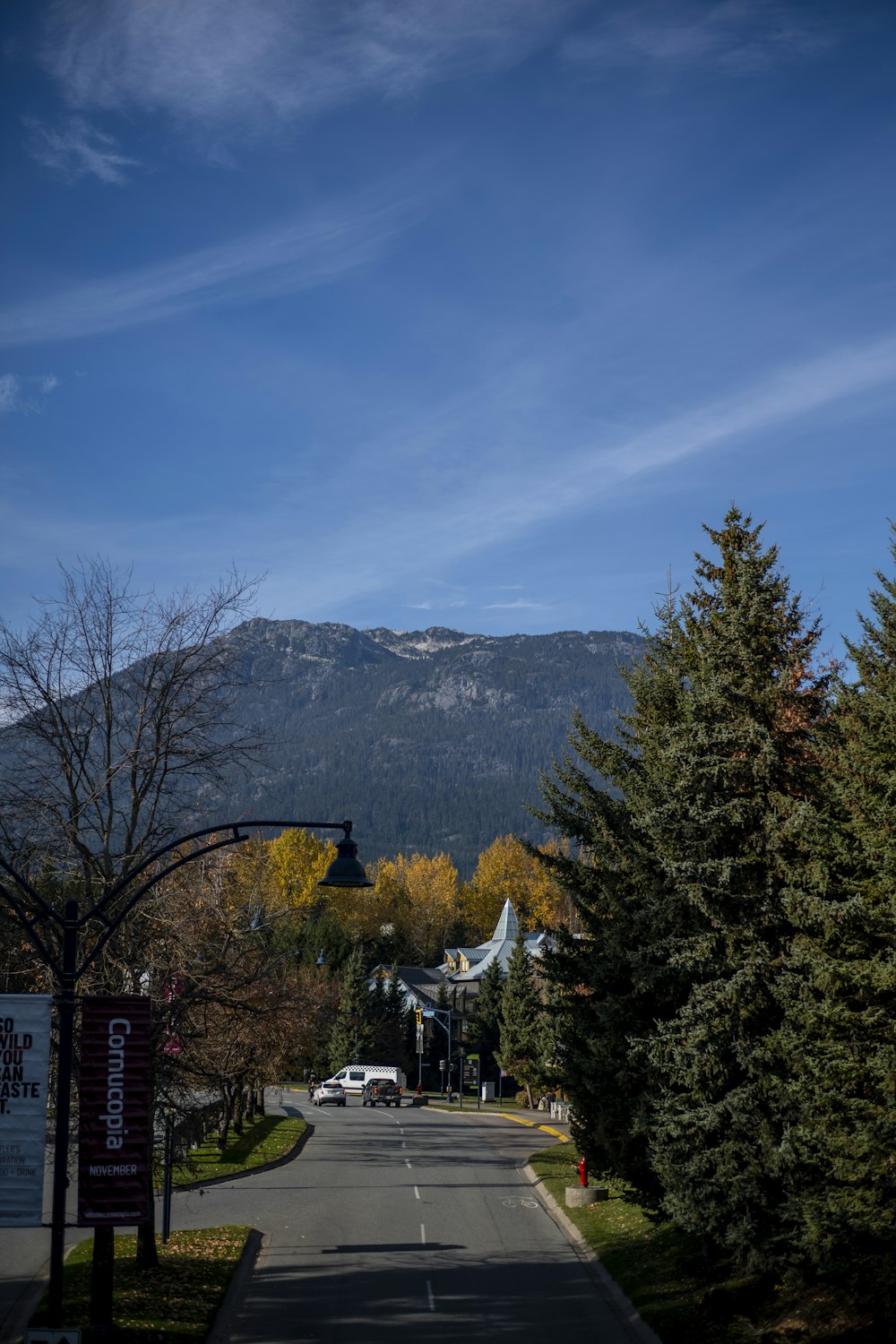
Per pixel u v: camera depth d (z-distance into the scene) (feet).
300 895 280.92
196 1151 153.89
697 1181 72.43
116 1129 59.82
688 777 75.31
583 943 95.91
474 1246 98.68
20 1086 56.18
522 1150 173.78
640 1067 83.41
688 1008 73.41
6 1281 79.71
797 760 76.18
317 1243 98.78
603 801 94.17
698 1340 66.49
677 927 78.18
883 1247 60.08
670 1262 84.07
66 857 76.43
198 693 81.25
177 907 78.43
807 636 82.33
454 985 385.91
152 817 79.46
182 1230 100.22
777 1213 68.95
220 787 83.15
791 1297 68.90
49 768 77.82
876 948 66.28
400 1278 86.12
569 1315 75.92
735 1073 72.90
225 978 81.97
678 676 91.25
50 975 75.00
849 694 71.00
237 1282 83.10
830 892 68.85
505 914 407.85
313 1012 133.28
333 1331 71.05
